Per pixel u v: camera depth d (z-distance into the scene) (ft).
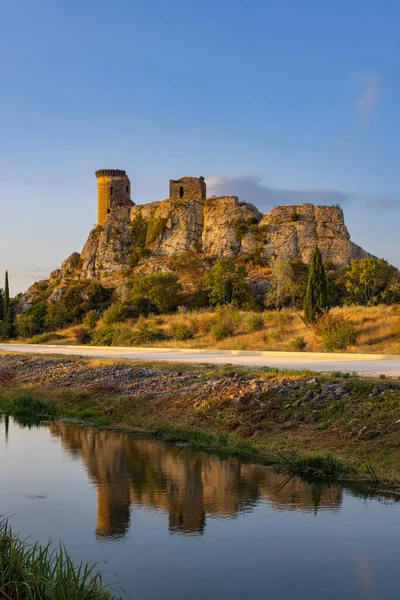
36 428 71.77
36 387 103.04
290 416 59.82
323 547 31.71
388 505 38.68
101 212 458.50
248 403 65.16
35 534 34.58
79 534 34.42
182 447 59.31
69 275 429.38
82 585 24.98
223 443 57.93
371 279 260.21
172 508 39.24
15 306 386.11
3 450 58.70
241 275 294.66
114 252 415.44
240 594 26.32
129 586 27.30
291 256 364.79
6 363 135.33
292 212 386.32
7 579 26.05
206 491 43.06
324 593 26.40
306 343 157.58
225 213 394.32
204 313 239.91
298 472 47.75
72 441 63.21
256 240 376.48
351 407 56.95
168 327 221.87
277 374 75.00
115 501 40.96
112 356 136.05
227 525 35.53
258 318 186.09
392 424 51.06
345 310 174.91
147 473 48.78
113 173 458.09
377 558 30.17
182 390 77.66
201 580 27.89
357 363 96.89
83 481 46.50
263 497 41.19
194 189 425.69
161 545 32.45
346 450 49.83
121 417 75.56
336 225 378.32
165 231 407.44
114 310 269.23
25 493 43.21
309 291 174.09
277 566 29.32
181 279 351.25
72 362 120.78
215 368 89.97
